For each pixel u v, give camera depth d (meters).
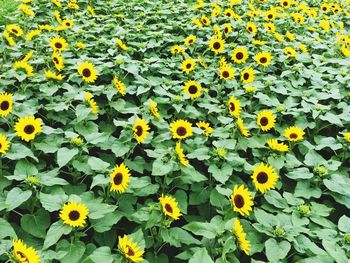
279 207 1.53
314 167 1.72
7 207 1.31
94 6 3.79
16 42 2.76
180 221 1.65
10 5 3.69
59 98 2.11
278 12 3.99
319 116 2.07
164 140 1.84
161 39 2.97
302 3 4.38
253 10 3.76
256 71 2.49
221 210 1.58
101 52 2.76
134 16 3.56
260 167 1.53
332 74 2.69
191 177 1.62
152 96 2.23
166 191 1.66
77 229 1.34
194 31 3.27
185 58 2.78
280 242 1.32
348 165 1.98
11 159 1.56
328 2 4.70
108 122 2.13
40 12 3.42
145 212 1.36
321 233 1.39
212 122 2.18
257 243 1.38
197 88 2.14
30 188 1.41
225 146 1.72
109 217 1.39
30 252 1.05
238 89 2.43
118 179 1.40
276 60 2.80
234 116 2.05
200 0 3.72
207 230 1.30
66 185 1.59
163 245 1.42
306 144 1.90
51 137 1.73
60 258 1.19
